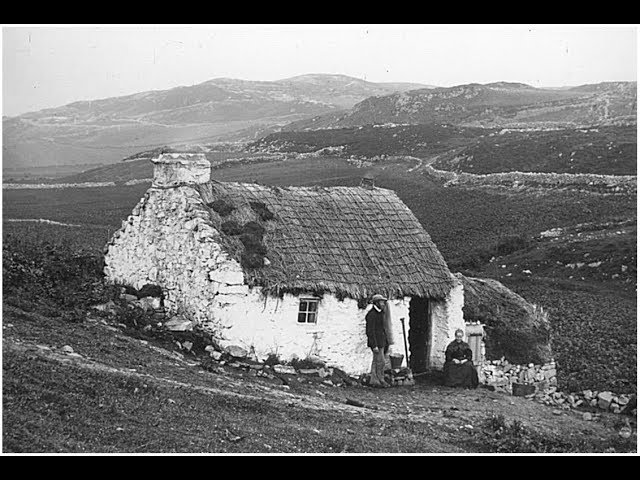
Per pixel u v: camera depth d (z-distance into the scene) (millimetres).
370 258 26766
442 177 96312
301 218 27203
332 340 25234
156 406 16922
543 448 18938
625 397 27312
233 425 16906
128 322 24406
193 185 26531
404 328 26203
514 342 29594
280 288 24516
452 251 63938
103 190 108938
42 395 15594
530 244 63469
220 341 24000
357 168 113812
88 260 29703
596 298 47281
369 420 19734
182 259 25734
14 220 74000
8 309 21703
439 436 19312
